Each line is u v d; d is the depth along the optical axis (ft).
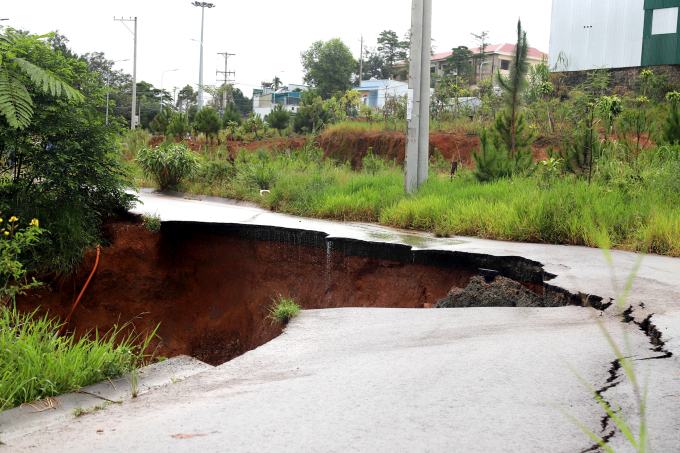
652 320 13.76
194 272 33.83
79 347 12.60
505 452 7.48
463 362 11.51
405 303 24.16
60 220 29.04
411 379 10.59
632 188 31.14
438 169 63.21
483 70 216.74
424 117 39.83
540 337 13.23
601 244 4.39
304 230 28.86
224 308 32.76
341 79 233.96
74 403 10.25
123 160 34.86
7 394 10.39
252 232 31.45
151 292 33.06
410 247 24.13
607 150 38.58
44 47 28.17
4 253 19.75
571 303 16.66
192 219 34.22
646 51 81.51
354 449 7.67
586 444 7.68
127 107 221.25
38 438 8.59
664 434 7.88
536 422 8.45
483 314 16.02
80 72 30.42
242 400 9.82
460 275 22.58
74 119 29.12
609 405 8.99
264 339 29.27
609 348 12.05
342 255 27.09
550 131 69.21
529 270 20.31
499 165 41.32
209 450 7.80
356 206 36.32
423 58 39.27
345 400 9.59
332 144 93.09
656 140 40.50
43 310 28.96
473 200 32.58
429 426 8.39
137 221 34.83
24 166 29.35
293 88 269.85
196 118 116.37
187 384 11.02
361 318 16.16
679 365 10.77
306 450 7.69
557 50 91.61
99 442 8.32
